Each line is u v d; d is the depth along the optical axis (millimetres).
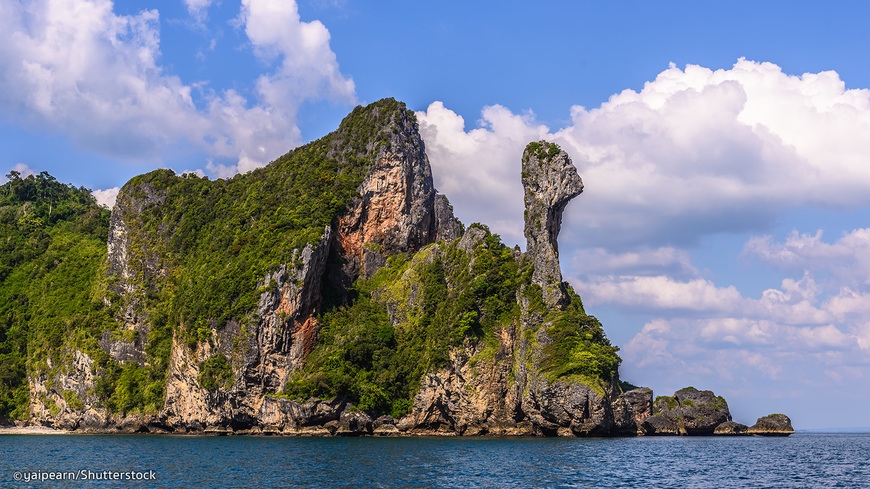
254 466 86312
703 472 84312
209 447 114688
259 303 152875
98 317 181500
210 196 198000
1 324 188750
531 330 141500
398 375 149875
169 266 186500
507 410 142000
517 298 147500
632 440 128125
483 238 157125
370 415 144625
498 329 145625
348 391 144125
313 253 158625
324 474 78938
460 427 142000
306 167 192750
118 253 195125
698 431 151875
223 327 153875
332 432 142375
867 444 153500
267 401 148625
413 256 175625
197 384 155250
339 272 173875
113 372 172000
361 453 101000
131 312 180625
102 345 176000
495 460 91312
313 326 157625
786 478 82062
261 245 166000
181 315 162625
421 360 150250
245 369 149125
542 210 147875
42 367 178000
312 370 150000
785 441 150875
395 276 174500
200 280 169500
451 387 143125
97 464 89812
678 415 153875
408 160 192000
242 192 197000
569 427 131875
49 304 190375
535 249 147500
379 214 185000
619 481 75562
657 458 96500
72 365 173750
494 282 149000
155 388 165750
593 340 138375
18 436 154750
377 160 187625
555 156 148625
